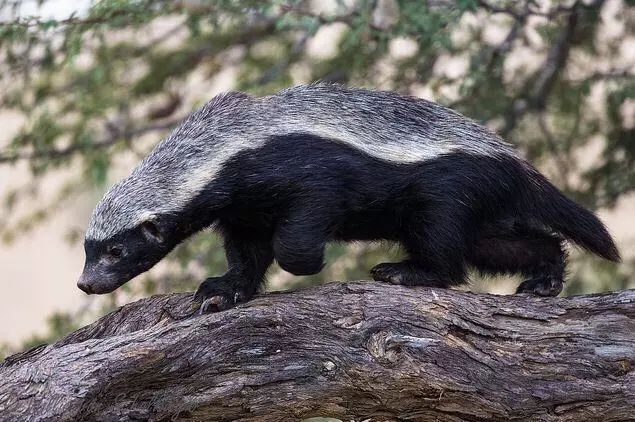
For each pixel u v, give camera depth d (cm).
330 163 1005
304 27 1467
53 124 1534
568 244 1127
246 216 1033
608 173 1549
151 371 903
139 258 1011
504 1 1483
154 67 1667
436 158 1040
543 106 1533
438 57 1525
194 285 1523
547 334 964
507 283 1702
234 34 1678
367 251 1566
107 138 1595
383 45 1366
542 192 1091
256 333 931
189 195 1001
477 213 1059
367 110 1041
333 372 938
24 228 1711
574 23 1480
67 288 2692
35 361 912
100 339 927
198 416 926
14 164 1574
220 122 1019
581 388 951
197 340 916
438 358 942
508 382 949
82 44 1378
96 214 1005
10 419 877
